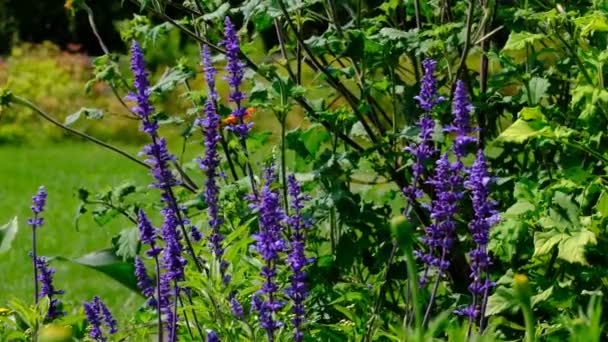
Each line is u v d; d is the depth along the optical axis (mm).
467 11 8320
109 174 25094
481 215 6188
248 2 7715
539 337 6855
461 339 4336
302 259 6195
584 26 6926
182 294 7047
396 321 7441
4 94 7730
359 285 7348
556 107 7934
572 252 6668
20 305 6402
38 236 16953
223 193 7422
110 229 16953
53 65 35688
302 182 7895
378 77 9398
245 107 7031
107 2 42312
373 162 7984
